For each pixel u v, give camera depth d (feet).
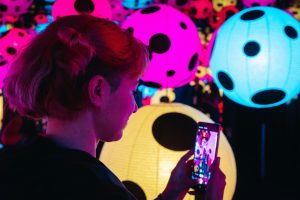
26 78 2.68
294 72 6.67
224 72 7.02
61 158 2.50
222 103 20.57
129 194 2.59
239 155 21.44
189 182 4.51
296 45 6.62
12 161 2.55
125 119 3.00
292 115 24.35
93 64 2.68
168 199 4.47
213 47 7.31
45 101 2.66
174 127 5.87
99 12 7.68
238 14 7.16
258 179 19.69
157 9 6.99
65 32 2.64
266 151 22.56
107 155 6.15
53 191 2.35
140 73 2.95
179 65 6.76
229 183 6.21
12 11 11.80
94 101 2.70
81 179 2.41
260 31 6.63
